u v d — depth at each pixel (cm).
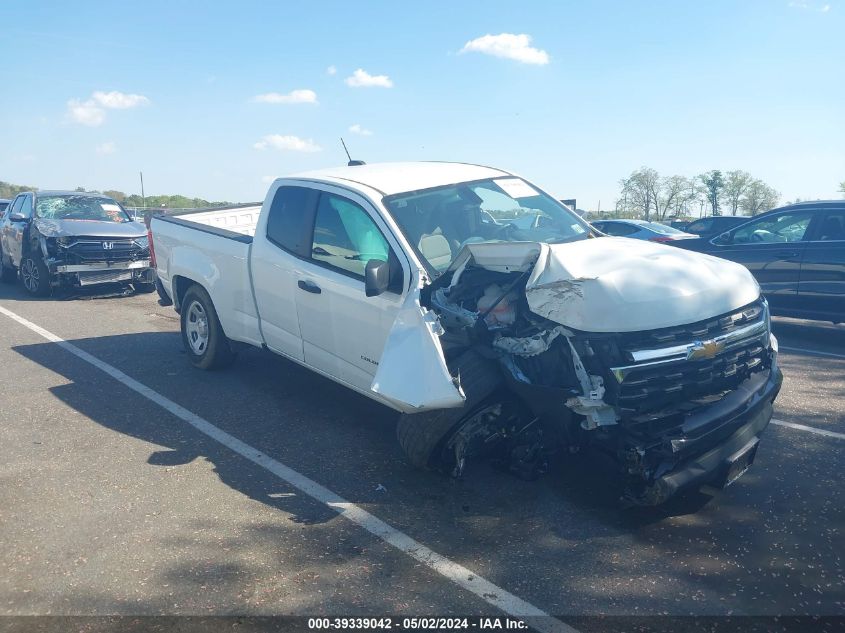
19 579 372
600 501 447
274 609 344
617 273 414
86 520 434
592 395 396
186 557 391
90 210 1362
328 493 466
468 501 450
